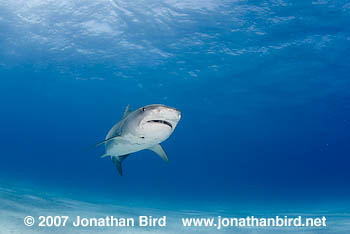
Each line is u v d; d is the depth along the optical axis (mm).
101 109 62156
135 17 17141
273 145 93000
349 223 7023
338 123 47500
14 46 24484
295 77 24031
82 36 20578
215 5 15234
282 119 45562
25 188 12328
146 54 22375
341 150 98625
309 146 92188
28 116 85312
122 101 46938
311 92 28219
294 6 14727
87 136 132750
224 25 17000
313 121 46156
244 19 16234
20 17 18906
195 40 19094
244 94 30406
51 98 52406
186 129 66125
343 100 30984
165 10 16062
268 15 15695
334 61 20484
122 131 4574
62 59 26172
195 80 27141
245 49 19750
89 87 38219
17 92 49375
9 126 131000
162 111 3686
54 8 17188
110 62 25375
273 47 19141
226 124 55125
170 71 25391
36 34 21312
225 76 25219
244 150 117938
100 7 16578
